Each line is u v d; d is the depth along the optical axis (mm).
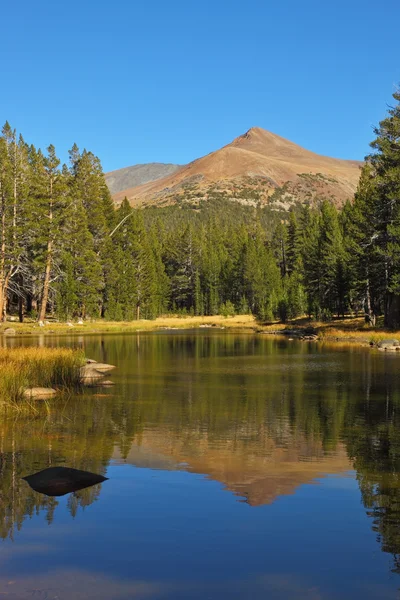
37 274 61969
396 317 50562
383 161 49594
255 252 115750
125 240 85625
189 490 7078
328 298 76062
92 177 74562
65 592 4449
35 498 6738
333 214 97438
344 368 23875
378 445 9812
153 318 86938
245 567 4895
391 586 4559
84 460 8641
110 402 14727
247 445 9789
